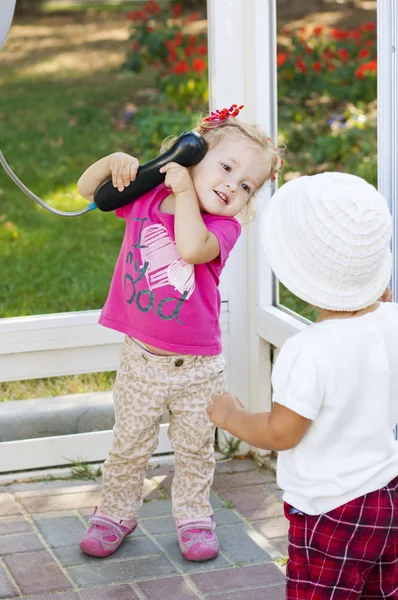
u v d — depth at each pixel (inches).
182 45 314.7
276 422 67.6
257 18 118.0
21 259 206.7
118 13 411.2
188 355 97.5
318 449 68.4
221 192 93.7
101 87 331.3
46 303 184.1
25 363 119.7
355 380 67.1
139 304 96.0
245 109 122.0
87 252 212.5
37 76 345.4
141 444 100.7
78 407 128.3
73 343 120.3
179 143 93.5
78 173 259.1
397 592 71.5
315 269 66.3
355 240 65.5
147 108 291.6
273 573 98.4
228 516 110.9
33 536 105.7
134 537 106.3
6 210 234.1
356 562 68.5
